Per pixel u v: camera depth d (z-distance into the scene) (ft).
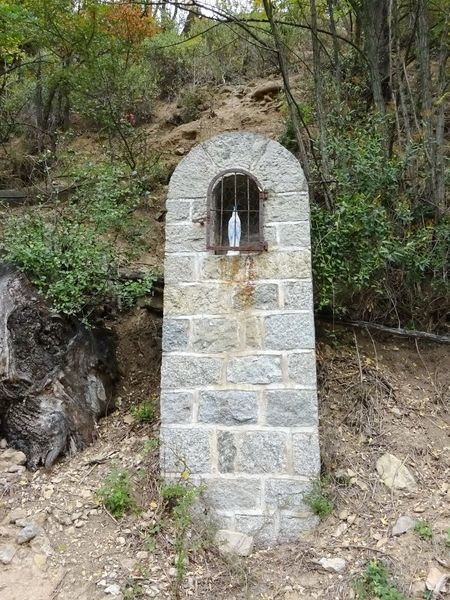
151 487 10.66
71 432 12.04
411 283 14.01
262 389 10.39
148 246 17.51
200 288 10.94
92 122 26.18
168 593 8.78
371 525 9.75
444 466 10.93
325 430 11.57
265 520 9.86
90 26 22.81
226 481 10.10
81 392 12.65
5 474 11.27
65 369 12.48
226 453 10.21
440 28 16.22
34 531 9.86
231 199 12.48
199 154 11.41
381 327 13.76
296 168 11.13
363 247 12.55
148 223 18.78
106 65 23.56
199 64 30.55
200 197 11.24
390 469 10.72
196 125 25.03
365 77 18.70
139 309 15.17
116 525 10.07
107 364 13.69
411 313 14.17
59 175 20.95
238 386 10.45
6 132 25.95
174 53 30.45
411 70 19.11
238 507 9.96
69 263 13.12
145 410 12.71
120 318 15.12
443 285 13.80
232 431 10.29
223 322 10.76
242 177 11.95
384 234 12.62
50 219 15.62
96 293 13.57
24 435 11.80
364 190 13.33
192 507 9.98
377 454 11.16
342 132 15.33
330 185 14.14
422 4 14.71
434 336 13.67
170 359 10.72
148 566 9.30
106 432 12.62
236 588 8.91
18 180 22.56
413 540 9.33
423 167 14.56
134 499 10.46
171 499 10.21
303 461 10.02
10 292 12.59
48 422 11.75
